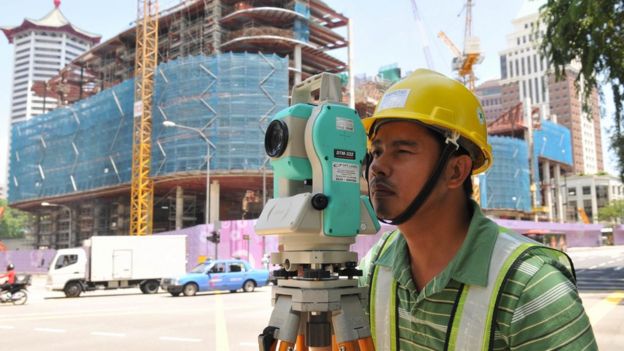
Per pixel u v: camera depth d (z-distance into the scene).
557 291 0.94
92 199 63.44
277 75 46.16
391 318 1.21
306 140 2.10
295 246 2.08
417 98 1.11
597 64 11.41
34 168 63.06
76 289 19.41
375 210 1.11
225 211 61.25
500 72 148.88
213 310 12.68
